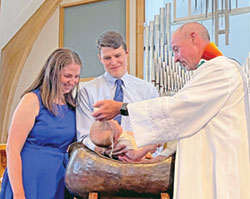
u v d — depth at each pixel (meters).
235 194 1.38
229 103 1.52
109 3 5.61
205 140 1.50
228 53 7.37
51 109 1.77
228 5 5.50
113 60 2.26
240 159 1.43
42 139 1.73
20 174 1.63
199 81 1.55
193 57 1.72
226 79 1.53
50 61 1.83
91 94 2.21
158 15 5.70
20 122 1.68
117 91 2.29
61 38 5.77
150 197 1.41
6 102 5.88
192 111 1.50
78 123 1.93
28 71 5.93
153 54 5.58
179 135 1.50
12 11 6.03
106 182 1.40
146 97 2.36
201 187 1.41
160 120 1.51
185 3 6.17
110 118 1.62
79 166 1.44
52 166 1.73
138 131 1.52
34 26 5.92
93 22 5.64
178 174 1.42
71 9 5.83
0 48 6.05
